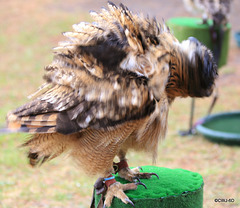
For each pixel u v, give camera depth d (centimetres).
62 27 576
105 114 163
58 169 265
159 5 661
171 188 170
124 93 162
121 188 168
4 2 698
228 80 442
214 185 248
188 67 167
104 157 167
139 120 165
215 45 281
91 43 164
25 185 249
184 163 273
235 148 293
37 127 164
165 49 166
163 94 169
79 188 246
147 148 175
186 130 325
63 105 164
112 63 163
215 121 327
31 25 599
